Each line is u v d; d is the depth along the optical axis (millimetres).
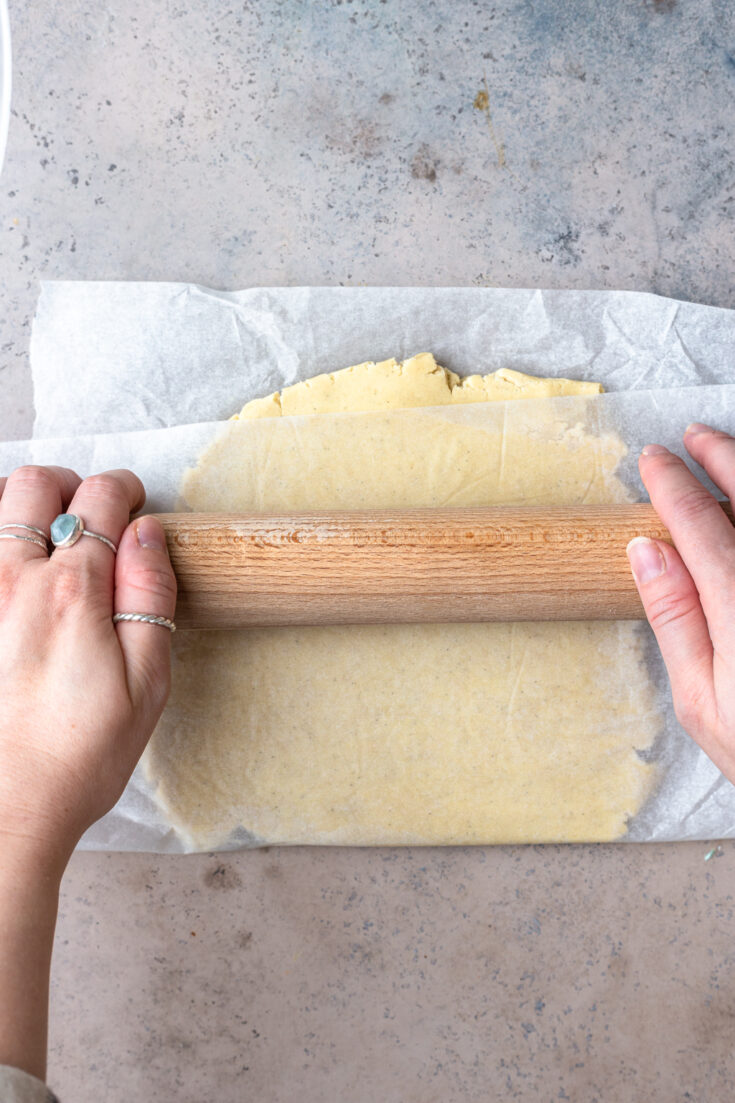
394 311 924
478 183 988
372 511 792
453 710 888
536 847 920
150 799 880
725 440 837
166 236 978
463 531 763
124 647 704
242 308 921
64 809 641
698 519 733
